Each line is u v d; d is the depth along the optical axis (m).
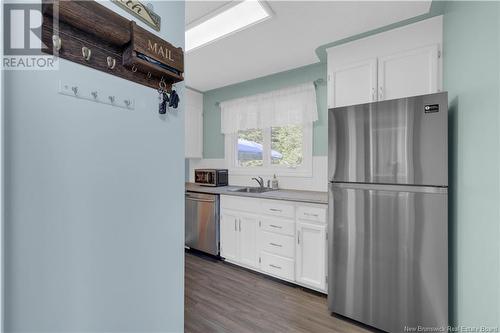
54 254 0.63
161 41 0.88
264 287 2.37
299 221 2.30
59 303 0.64
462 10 1.38
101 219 0.74
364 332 1.74
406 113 1.58
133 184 0.84
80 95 0.68
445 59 1.75
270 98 3.16
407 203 1.59
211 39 2.26
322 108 2.83
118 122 0.79
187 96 3.70
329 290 1.94
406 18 1.89
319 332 1.74
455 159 1.48
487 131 1.07
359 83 2.17
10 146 0.55
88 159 0.71
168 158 0.97
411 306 1.58
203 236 3.10
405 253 1.60
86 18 0.67
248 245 2.69
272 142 3.29
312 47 2.39
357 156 1.78
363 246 1.77
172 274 0.98
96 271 0.73
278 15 1.87
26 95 0.57
